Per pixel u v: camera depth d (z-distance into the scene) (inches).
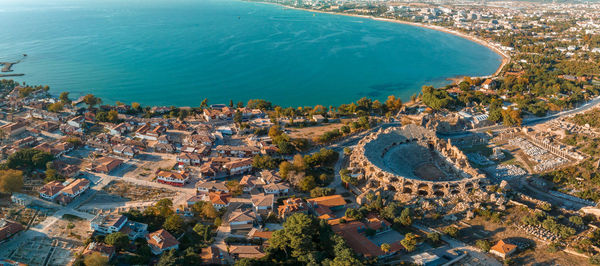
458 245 6870.1
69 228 6835.6
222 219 7436.0
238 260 6023.6
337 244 6230.3
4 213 7204.7
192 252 6131.9
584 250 6555.1
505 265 6284.5
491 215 7741.1
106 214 6993.1
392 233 7219.5
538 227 7308.1
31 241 6491.1
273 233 6501.0
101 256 5733.3
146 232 6776.6
